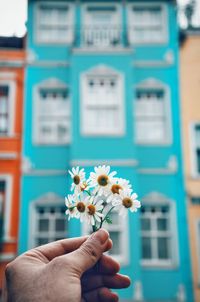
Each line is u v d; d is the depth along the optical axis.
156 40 10.66
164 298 8.82
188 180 9.65
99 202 1.70
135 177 9.22
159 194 9.49
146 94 10.40
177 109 10.11
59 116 10.25
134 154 9.37
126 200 1.70
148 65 10.41
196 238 9.27
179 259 9.08
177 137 9.91
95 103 9.91
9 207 9.38
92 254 1.69
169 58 10.45
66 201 1.72
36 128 9.96
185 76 10.39
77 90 9.82
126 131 9.53
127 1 10.94
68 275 1.59
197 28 10.77
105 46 10.22
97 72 9.95
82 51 10.05
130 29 10.84
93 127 9.76
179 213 9.38
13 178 9.58
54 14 10.92
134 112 9.88
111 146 9.41
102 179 1.71
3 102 10.28
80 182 1.72
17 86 10.23
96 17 10.88
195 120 10.05
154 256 9.24
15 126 9.94
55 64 10.37
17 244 9.09
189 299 8.80
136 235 8.88
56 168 9.66
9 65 10.31
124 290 8.45
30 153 9.72
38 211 9.52
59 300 1.53
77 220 8.88
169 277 8.97
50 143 9.81
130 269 8.62
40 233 9.38
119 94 9.88
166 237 9.41
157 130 10.18
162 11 10.91
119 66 10.02
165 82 10.30
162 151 9.81
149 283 8.93
